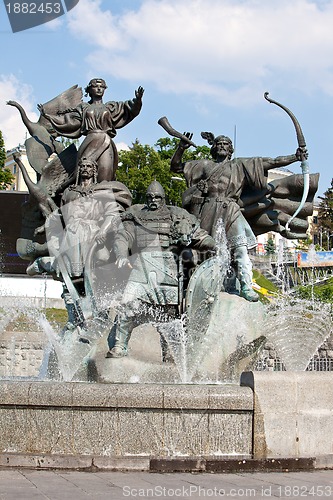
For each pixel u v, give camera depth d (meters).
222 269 11.75
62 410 7.45
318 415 7.66
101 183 12.81
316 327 13.84
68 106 14.45
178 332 10.59
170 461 7.10
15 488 5.99
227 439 7.50
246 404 7.51
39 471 7.02
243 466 7.18
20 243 13.85
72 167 14.02
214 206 12.71
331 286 33.56
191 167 13.45
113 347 10.15
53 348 11.49
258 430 7.51
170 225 10.86
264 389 7.58
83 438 7.41
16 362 23.75
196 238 10.90
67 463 7.15
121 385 7.55
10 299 23.64
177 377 10.31
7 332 23.86
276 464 7.26
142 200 46.12
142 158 46.56
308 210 13.95
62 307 28.33
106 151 13.41
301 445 7.58
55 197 13.70
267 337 13.07
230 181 12.97
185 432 7.46
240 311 11.58
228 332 11.29
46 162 14.32
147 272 10.45
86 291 11.39
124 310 10.10
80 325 11.31
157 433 7.43
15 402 7.46
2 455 7.26
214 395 7.49
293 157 13.36
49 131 14.83
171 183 45.81
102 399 7.40
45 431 7.44
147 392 7.45
